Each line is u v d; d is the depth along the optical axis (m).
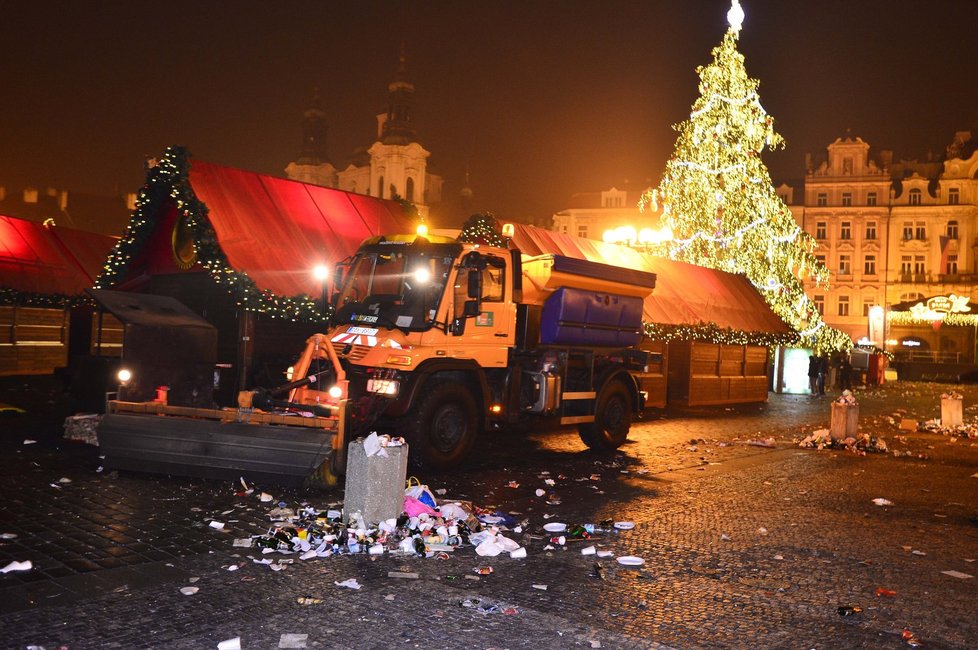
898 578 6.34
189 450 8.69
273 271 14.16
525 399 12.05
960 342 58.88
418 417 10.18
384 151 101.50
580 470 11.27
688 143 31.31
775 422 19.91
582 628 4.93
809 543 7.40
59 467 9.36
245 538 6.69
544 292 11.96
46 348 23.91
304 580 5.66
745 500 9.50
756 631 5.02
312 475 8.59
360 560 6.23
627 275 13.36
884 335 53.19
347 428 8.66
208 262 13.66
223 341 14.88
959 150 76.19
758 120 31.14
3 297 20.27
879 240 76.31
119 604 5.04
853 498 9.93
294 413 9.34
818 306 77.62
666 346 22.41
